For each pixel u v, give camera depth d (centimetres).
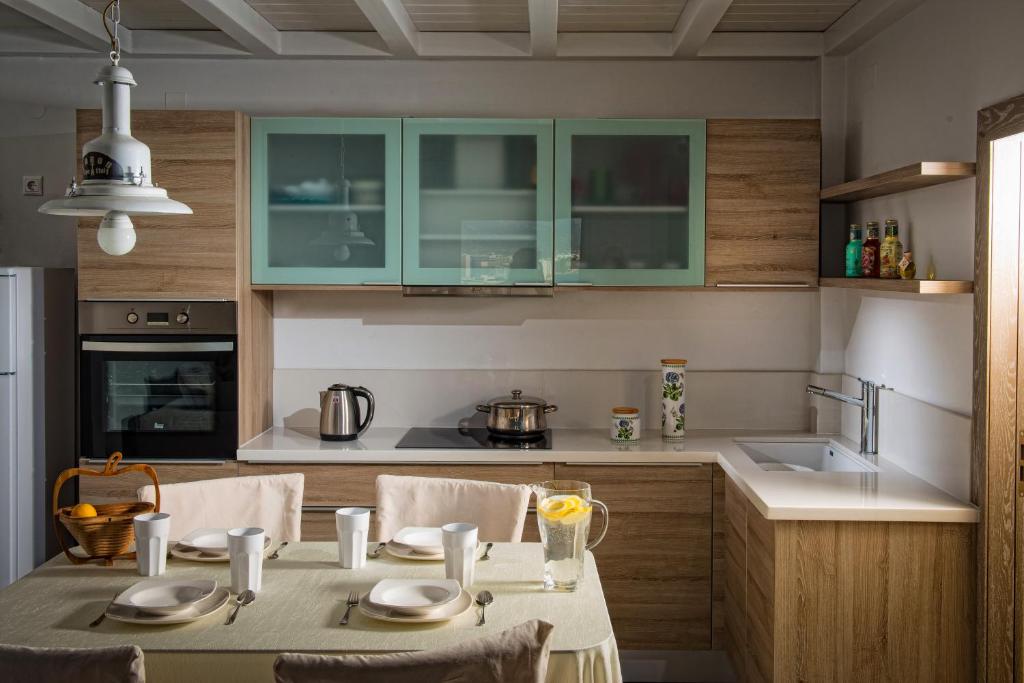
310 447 370
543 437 391
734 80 407
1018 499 266
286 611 210
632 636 362
